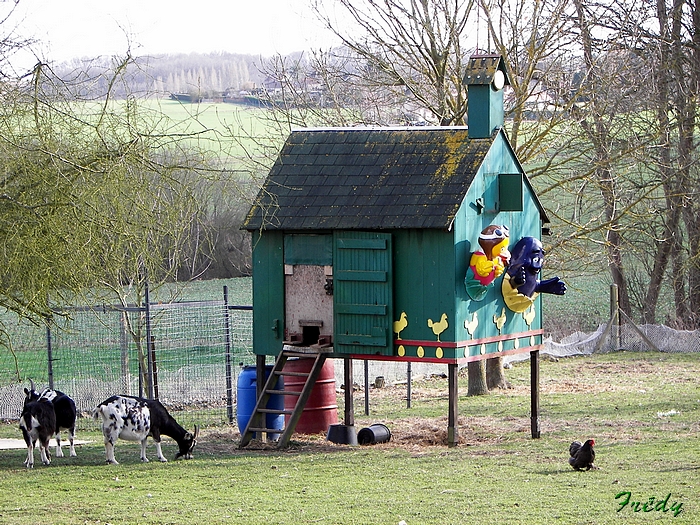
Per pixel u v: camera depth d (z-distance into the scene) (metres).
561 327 42.00
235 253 47.34
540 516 13.20
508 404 26.97
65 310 18.64
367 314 20.48
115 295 27.48
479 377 29.47
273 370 21.42
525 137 30.06
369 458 19.22
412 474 17.14
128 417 18.98
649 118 38.78
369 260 20.47
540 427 22.81
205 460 19.34
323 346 21.06
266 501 14.95
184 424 24.92
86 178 15.27
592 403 26.48
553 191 33.78
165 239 26.45
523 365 36.00
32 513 14.34
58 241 15.46
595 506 13.73
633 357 37.00
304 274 21.31
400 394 30.14
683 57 40.78
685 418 23.25
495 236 20.00
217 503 14.89
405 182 20.84
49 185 15.30
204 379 27.55
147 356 25.41
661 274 44.12
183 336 28.36
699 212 42.78
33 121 15.71
